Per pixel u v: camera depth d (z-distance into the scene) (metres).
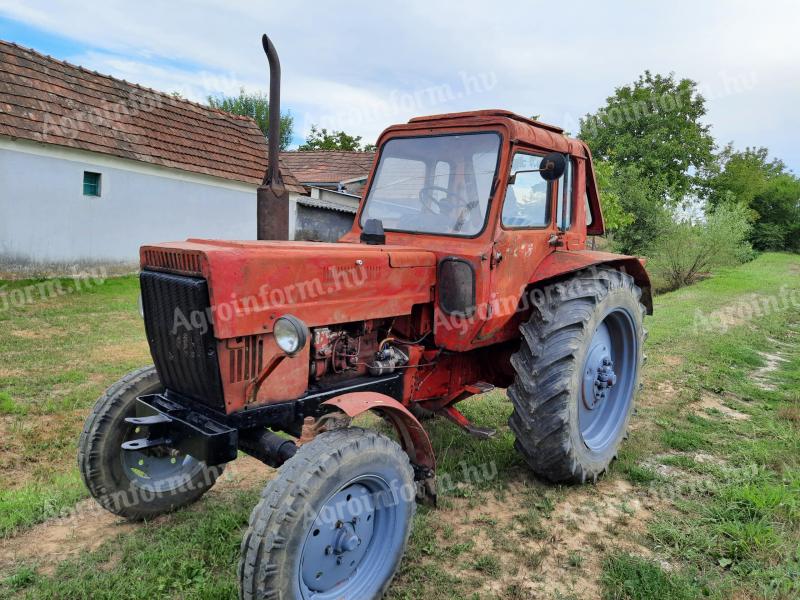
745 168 33.25
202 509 3.46
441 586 2.79
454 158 3.58
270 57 3.73
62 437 4.39
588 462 3.76
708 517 3.37
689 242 17.83
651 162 22.02
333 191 18.97
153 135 12.84
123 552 2.97
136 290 10.94
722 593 2.69
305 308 2.78
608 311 3.90
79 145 11.13
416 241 3.59
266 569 2.20
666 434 4.64
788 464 4.05
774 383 6.32
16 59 11.26
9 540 3.10
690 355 7.21
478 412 5.03
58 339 7.32
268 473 3.96
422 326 3.52
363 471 2.48
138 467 3.32
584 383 3.93
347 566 2.56
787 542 3.09
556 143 3.84
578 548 3.11
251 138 15.32
